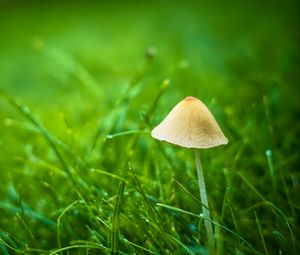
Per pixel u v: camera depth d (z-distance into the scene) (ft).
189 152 0.79
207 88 1.15
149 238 0.65
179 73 1.29
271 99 0.93
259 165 0.80
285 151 0.83
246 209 0.69
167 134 0.58
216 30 1.90
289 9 2.27
